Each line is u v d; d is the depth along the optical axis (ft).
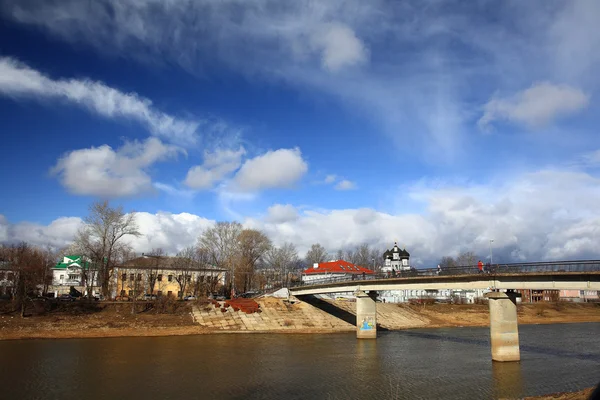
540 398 123.54
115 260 354.54
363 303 278.87
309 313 344.08
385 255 625.41
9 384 147.95
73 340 241.55
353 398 132.57
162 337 260.01
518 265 182.60
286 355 206.69
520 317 427.74
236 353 210.38
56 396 135.03
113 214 339.16
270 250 559.38
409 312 398.42
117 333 262.88
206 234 474.90
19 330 251.39
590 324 389.19
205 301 331.16
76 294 390.63
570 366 179.42
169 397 134.41
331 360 194.49
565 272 163.32
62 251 495.00
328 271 545.03
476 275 199.93
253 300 352.49
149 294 356.38
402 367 178.60
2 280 326.24
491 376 160.66
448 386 146.00
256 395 136.46
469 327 356.38
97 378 157.07
